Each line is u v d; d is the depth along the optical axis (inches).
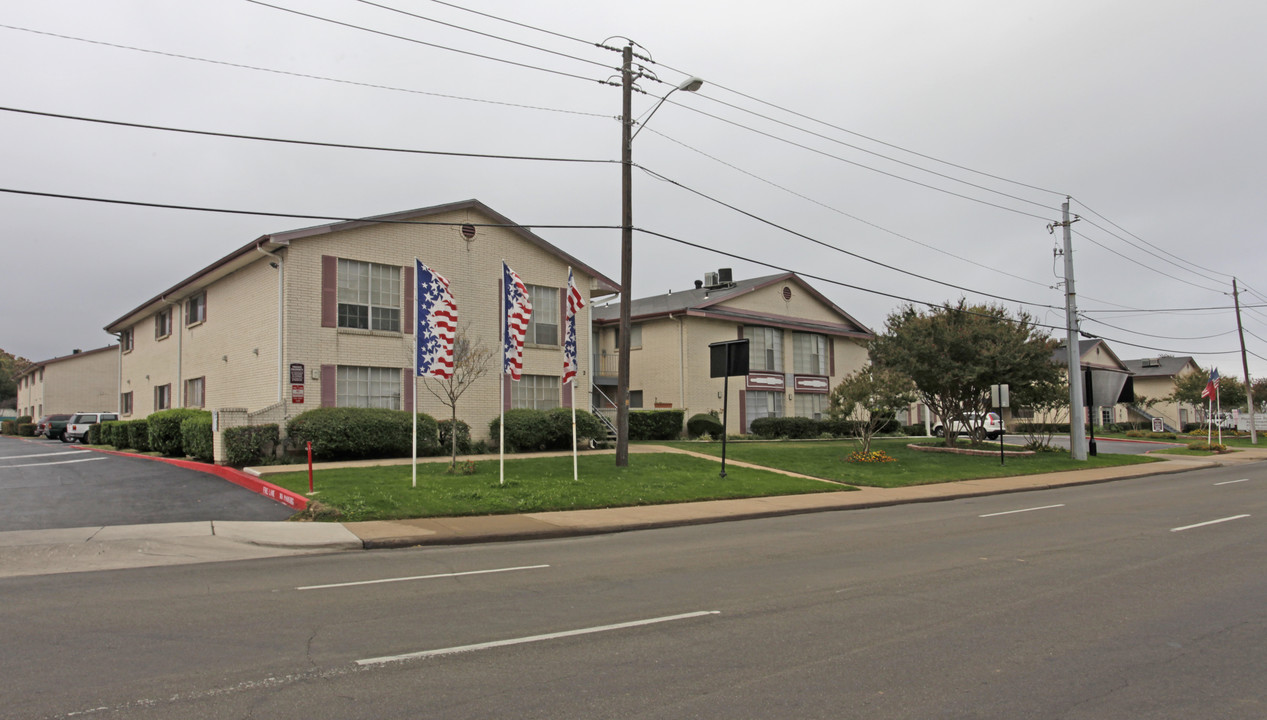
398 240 912.3
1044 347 1095.6
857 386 966.4
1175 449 1450.5
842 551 416.2
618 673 207.5
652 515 557.9
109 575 350.6
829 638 243.1
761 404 1419.8
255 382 869.2
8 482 676.7
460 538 454.0
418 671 208.5
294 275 830.5
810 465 904.9
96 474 737.0
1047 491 796.6
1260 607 282.2
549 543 456.1
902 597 301.4
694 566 371.6
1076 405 1119.6
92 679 201.6
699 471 782.5
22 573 355.6
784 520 568.7
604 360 1427.2
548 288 1059.3
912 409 1845.5
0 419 2655.0
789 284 1503.4
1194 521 522.6
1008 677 205.8
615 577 343.6
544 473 716.0
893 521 553.9
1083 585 322.0
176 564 380.5
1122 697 191.0
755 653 226.5
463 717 175.3
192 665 213.5
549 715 176.7
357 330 871.7
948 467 955.3
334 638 241.1
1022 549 416.5
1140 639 241.9
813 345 1535.4
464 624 259.1
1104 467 1047.0
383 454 845.2
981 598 299.1
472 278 971.9
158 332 1233.4
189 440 849.5
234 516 511.2
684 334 1302.9
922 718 176.4
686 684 198.8
